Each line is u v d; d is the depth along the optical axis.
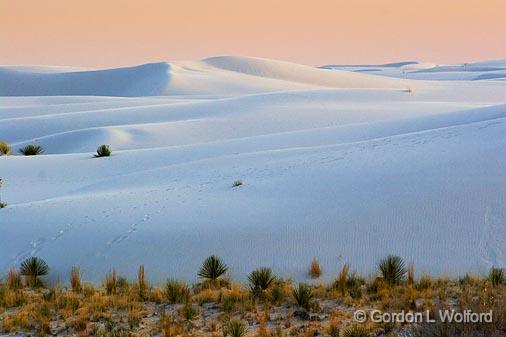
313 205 36.50
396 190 37.12
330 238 32.06
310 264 29.77
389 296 25.25
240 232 33.38
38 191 54.16
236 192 41.12
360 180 39.97
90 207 39.94
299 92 169.88
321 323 22.52
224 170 50.31
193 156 68.81
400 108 143.00
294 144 75.62
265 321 22.95
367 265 29.36
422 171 39.84
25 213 39.69
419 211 34.00
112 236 34.12
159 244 32.59
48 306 25.19
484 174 38.03
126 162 66.56
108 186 52.12
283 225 33.81
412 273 27.02
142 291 26.98
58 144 110.81
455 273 27.95
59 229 36.00
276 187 41.06
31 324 23.27
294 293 25.17
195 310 24.02
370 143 53.03
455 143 46.38
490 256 29.16
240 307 24.45
